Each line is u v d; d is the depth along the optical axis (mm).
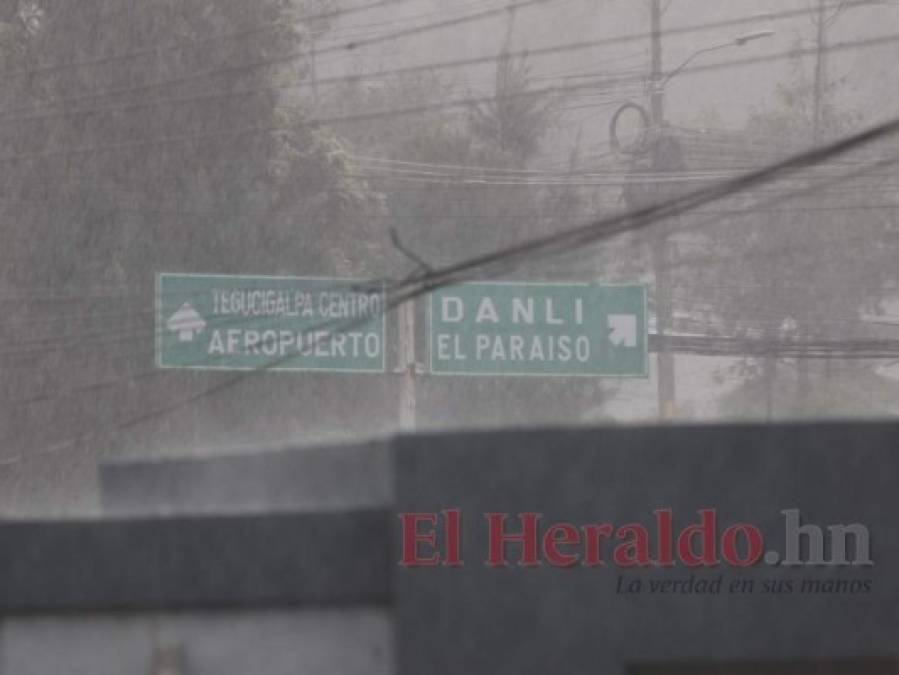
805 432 31297
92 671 31516
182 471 37500
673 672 31203
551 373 63031
